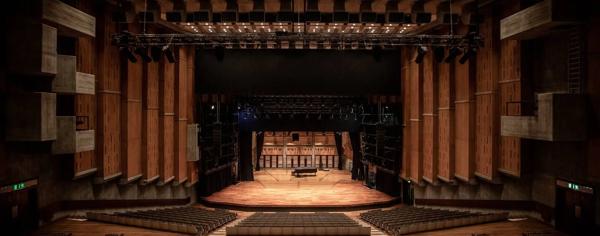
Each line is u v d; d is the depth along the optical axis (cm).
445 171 1922
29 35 1144
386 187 2442
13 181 1361
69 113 1480
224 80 2234
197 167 2252
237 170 2891
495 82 1667
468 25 1695
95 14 1595
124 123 1723
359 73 2244
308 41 1775
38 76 1230
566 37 1411
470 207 1905
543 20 1277
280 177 3130
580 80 1284
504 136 1655
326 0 1575
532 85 1566
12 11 1143
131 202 1900
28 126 1149
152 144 1883
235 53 2234
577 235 1403
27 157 1444
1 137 1149
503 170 1662
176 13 1589
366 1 1595
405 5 1641
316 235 1423
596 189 1302
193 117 2205
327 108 2689
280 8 1594
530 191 1736
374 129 2594
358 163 2991
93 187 1777
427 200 2073
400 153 2288
